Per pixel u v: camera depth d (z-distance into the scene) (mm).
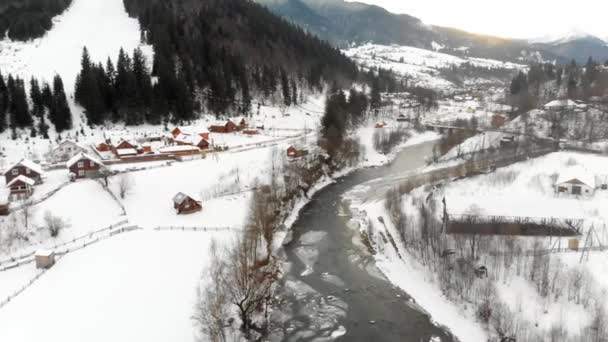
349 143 128375
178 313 48906
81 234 69250
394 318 53406
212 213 78688
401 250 69938
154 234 69750
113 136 122312
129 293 52500
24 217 69125
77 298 51156
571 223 67875
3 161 105188
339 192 101688
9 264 59875
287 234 77750
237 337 46500
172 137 125625
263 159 106812
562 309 49875
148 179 91062
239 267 52250
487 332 49281
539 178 90625
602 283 52719
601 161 99500
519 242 63406
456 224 67875
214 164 102250
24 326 45750
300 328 51344
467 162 107812
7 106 128250
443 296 57031
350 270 65375
